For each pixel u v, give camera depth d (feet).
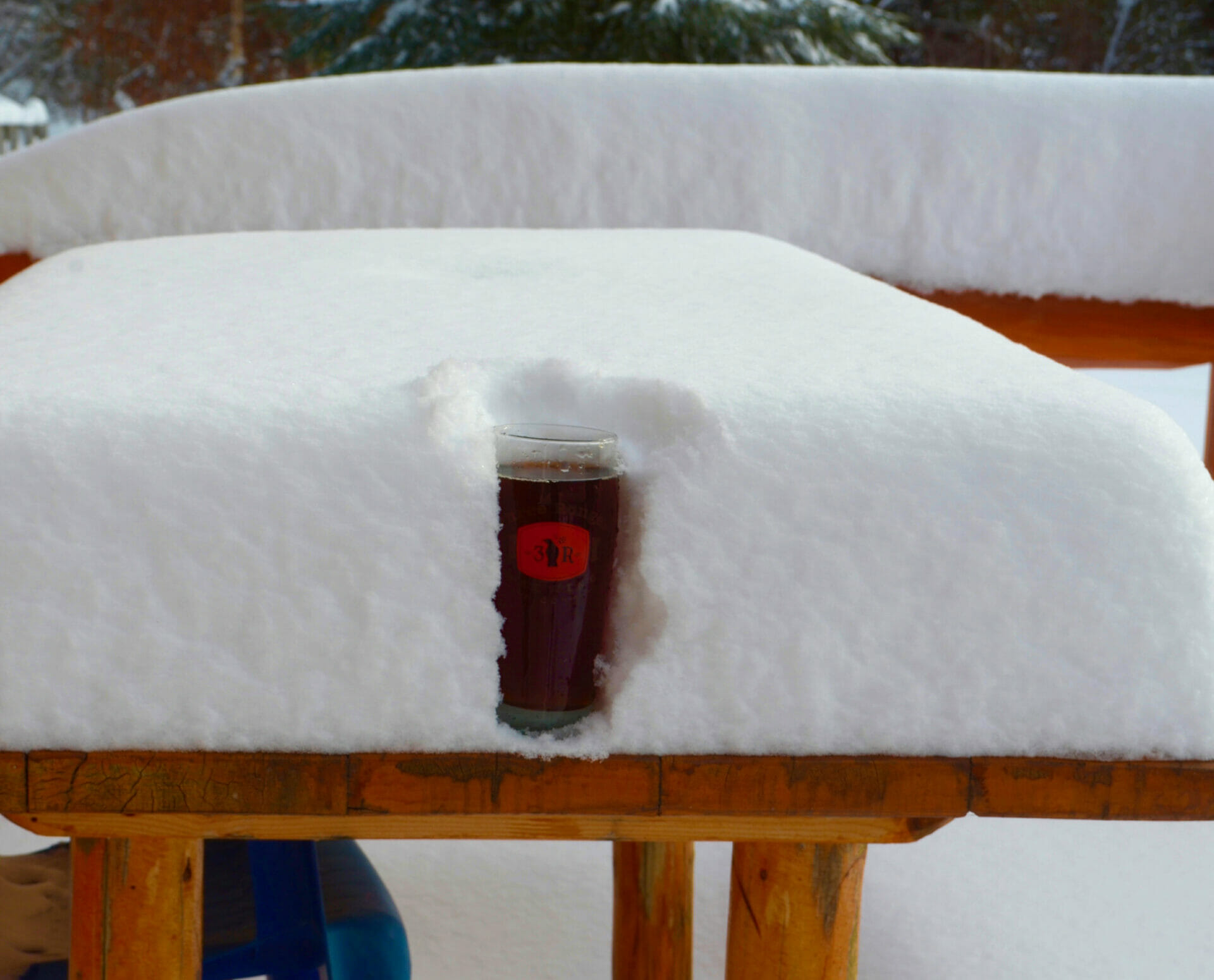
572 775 1.94
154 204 7.79
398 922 3.21
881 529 1.93
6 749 1.89
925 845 5.01
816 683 1.95
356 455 1.93
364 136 7.83
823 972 2.25
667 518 1.94
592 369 2.22
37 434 1.90
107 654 1.89
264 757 1.91
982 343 2.54
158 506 1.88
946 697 1.96
